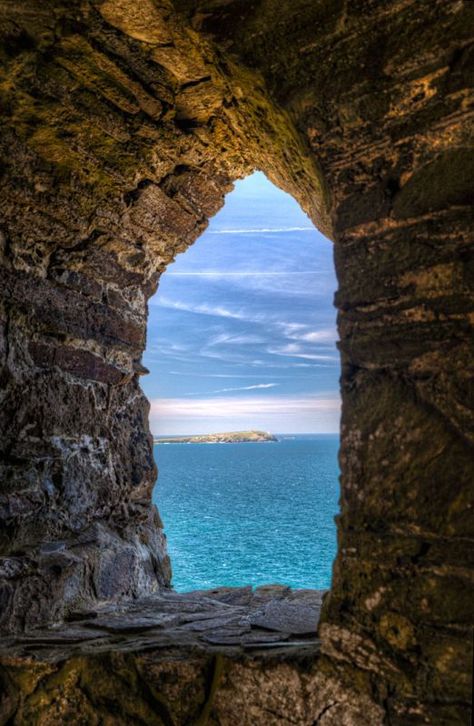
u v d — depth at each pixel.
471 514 1.32
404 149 1.44
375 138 1.48
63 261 2.42
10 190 2.10
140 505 2.95
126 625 2.13
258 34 1.53
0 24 1.72
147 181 2.38
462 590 1.33
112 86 1.94
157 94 1.98
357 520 1.50
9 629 2.03
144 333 3.01
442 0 1.33
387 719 1.41
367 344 1.52
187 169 2.42
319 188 1.77
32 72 1.85
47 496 2.35
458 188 1.37
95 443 2.66
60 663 1.82
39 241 2.31
